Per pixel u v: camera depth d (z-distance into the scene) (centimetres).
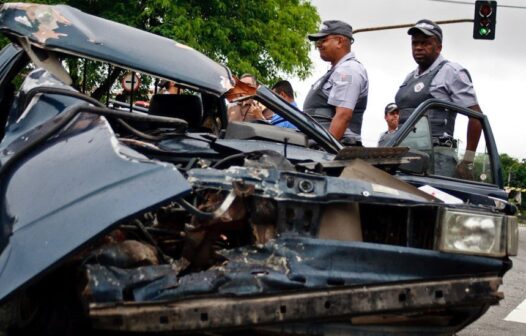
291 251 395
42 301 390
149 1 2016
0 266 365
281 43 2450
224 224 406
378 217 452
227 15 2252
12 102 529
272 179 402
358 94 766
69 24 535
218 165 451
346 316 388
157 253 408
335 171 479
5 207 396
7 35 543
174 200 364
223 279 377
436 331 436
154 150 481
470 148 718
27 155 426
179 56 557
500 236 427
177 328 367
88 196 373
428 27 774
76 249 353
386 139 818
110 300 367
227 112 633
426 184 646
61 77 531
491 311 788
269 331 390
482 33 2166
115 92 788
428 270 417
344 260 401
